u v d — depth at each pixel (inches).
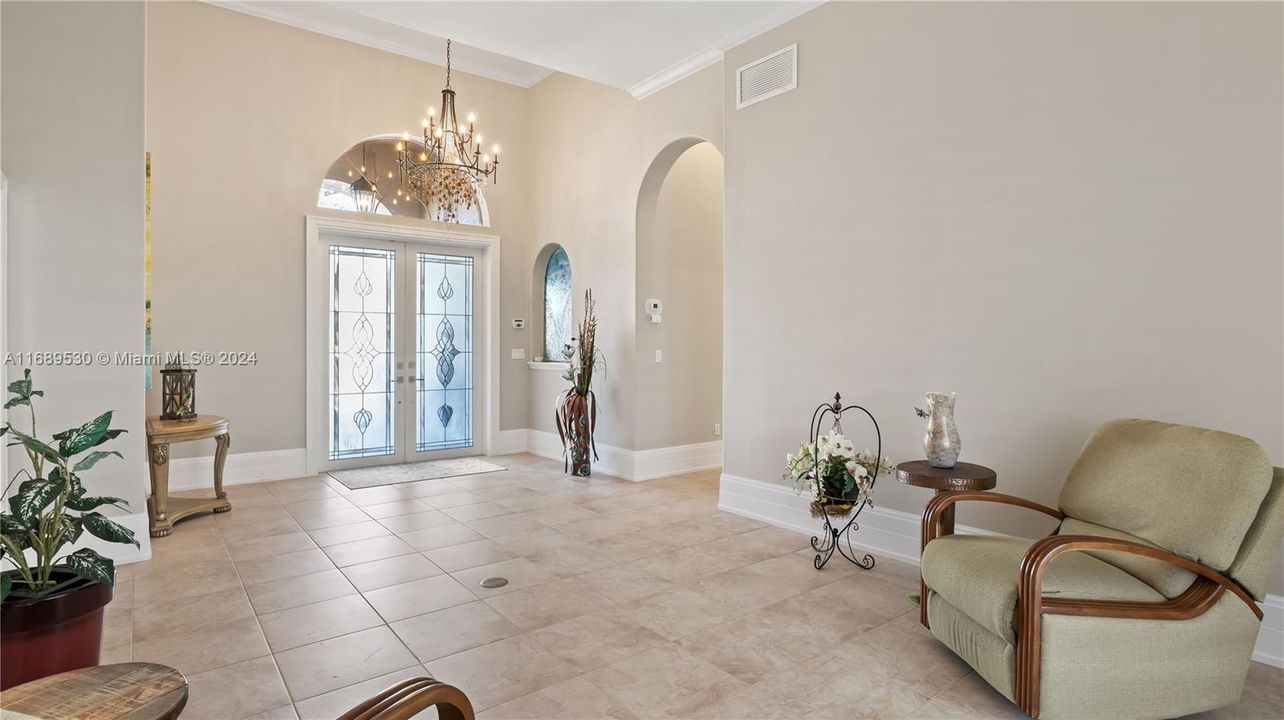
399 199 251.8
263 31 219.9
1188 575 83.0
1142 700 80.4
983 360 130.8
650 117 219.0
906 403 143.9
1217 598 81.4
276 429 224.1
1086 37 116.2
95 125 138.4
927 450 116.8
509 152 277.3
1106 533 94.3
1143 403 109.7
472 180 212.1
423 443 261.1
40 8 133.6
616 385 235.5
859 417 153.4
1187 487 86.1
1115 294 112.9
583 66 201.6
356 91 238.7
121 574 133.1
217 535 160.4
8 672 78.4
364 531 164.2
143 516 142.6
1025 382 124.6
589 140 247.4
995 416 129.0
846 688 90.7
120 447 140.3
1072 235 118.0
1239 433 100.1
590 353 231.8
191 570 135.8
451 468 245.4
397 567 138.2
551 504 192.7
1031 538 123.5
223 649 101.2
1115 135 112.7
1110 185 113.4
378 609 116.6
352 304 242.2
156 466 158.9
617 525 170.9
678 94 208.1
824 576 134.0
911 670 95.7
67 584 84.0
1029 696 80.0
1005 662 83.4
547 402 273.3
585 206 249.8
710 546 153.5
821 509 137.5
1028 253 124.0
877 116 148.8
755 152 177.6
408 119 250.2
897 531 146.4
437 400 264.2
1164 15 107.2
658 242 232.2
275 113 222.2
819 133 161.3
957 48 134.4
